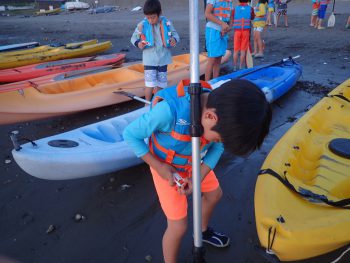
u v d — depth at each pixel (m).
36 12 32.59
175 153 1.59
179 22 16.38
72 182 3.08
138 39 4.18
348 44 8.34
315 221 1.75
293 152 2.57
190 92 1.36
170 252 1.88
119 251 2.28
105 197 2.84
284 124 4.09
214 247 2.22
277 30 11.19
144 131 1.49
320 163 2.60
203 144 1.54
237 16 5.87
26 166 2.49
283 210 1.88
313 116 3.19
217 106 1.27
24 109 4.09
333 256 2.06
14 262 2.10
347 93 3.76
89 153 2.67
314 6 11.18
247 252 2.18
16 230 2.52
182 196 1.72
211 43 5.06
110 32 14.33
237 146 1.29
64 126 4.45
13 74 5.92
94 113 4.82
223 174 3.10
